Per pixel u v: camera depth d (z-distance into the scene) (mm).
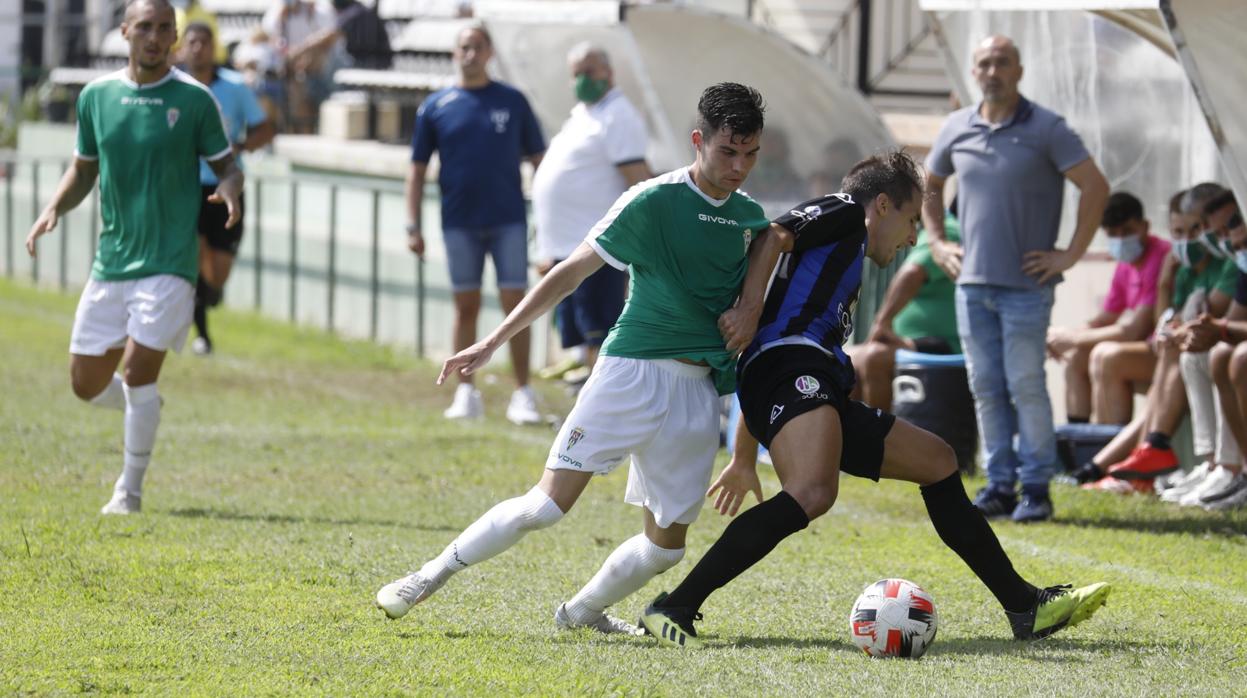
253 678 16203
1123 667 17375
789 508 17453
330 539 24188
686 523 18203
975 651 18266
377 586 21031
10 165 67875
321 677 16266
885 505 28984
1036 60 33125
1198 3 24078
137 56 25094
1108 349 31812
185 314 25734
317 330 52750
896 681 16453
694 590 17906
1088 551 25203
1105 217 31859
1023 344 27719
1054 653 18109
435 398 41812
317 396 41219
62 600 19688
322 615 19203
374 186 50312
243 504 27219
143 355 25406
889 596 17891
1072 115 33219
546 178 37312
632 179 36906
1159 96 32719
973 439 32125
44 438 33094
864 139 43375
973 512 18719
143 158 25156
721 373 17953
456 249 38031
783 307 18172
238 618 18953
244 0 78062
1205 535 26500
